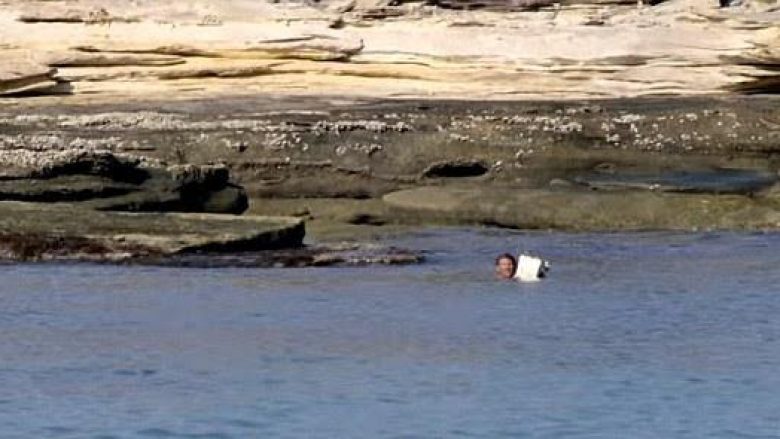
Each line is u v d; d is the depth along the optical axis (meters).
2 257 93.56
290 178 119.81
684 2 158.75
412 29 145.12
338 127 122.56
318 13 146.38
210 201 106.94
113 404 61.53
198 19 143.75
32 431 57.81
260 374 66.69
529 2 170.25
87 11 142.50
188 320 78.06
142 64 141.38
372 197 119.56
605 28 145.12
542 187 119.62
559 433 58.38
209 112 129.62
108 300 82.75
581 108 129.12
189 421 59.28
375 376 66.50
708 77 141.38
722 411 61.47
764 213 114.88
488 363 69.25
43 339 73.19
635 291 88.81
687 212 114.75
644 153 124.12
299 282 89.31
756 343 74.12
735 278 93.56
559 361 69.88
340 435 57.72
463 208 115.31
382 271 94.12
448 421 59.69
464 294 87.12
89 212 98.00
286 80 142.62
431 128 123.88
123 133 121.44
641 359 70.38
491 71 142.50
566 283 91.50
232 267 93.12
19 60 138.88
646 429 59.00
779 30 139.25
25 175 101.75
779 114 127.69
